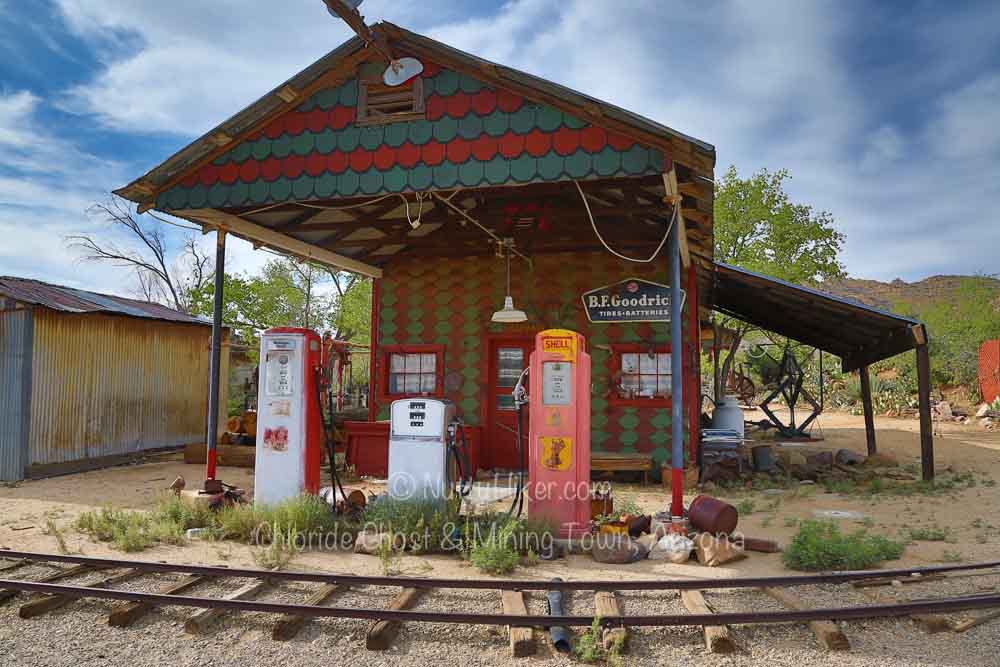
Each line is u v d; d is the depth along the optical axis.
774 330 18.83
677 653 4.66
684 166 7.54
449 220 12.27
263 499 8.39
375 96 8.52
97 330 13.59
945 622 5.01
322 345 8.84
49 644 4.77
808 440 19.19
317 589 5.84
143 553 7.02
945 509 9.55
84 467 13.03
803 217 26.64
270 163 8.70
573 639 4.79
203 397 16.52
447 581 5.73
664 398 12.19
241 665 4.49
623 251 12.55
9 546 7.30
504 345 13.10
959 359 29.36
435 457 8.05
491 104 8.06
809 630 4.99
